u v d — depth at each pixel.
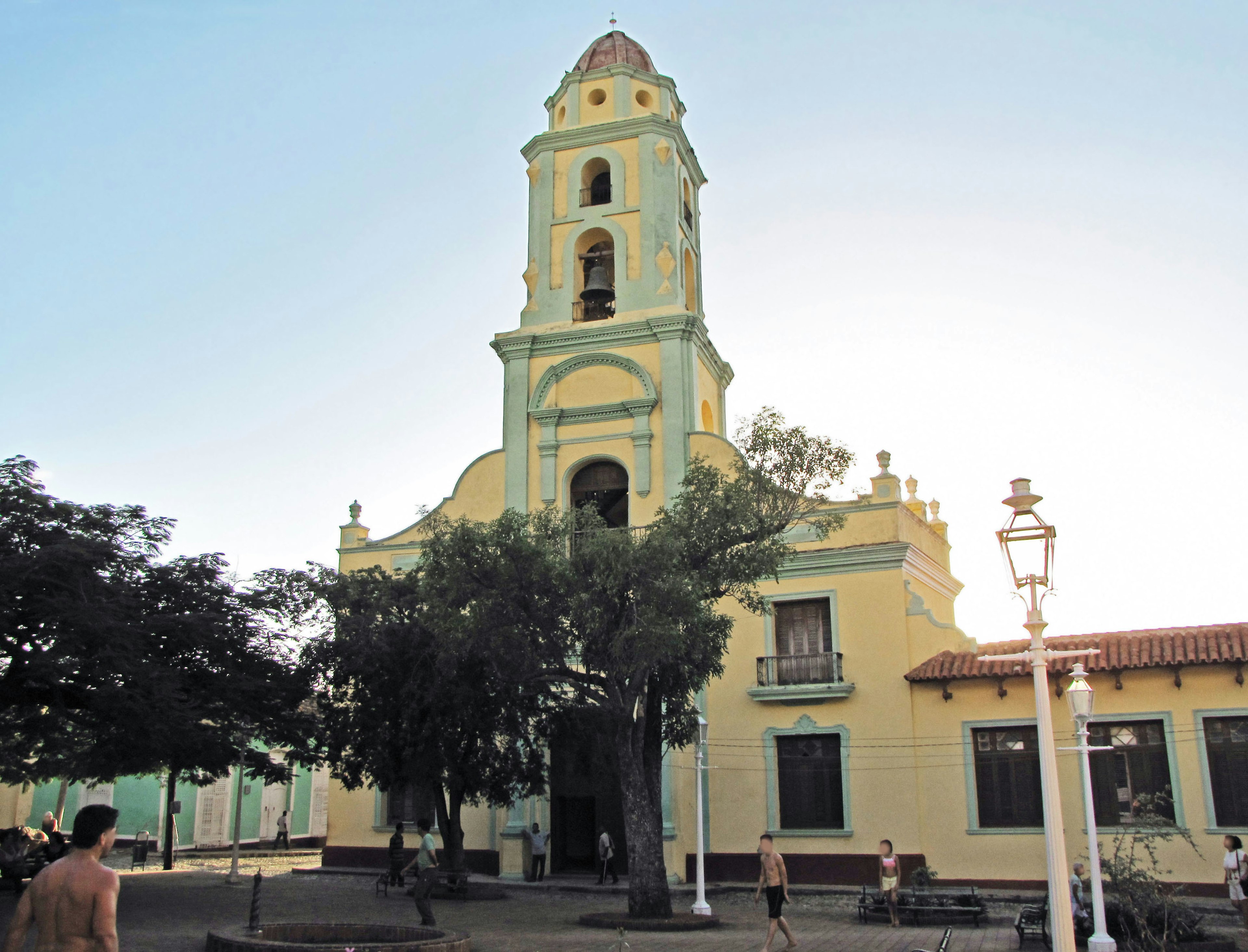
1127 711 22.80
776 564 19.36
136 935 16.53
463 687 21.05
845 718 25.20
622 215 30.88
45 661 16.98
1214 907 20.05
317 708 24.34
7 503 18.11
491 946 15.91
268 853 39.59
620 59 33.22
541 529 19.47
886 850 19.44
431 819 28.19
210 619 19.78
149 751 20.05
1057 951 10.91
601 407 28.98
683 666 19.12
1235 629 23.50
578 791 27.44
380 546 30.19
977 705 24.14
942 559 30.77
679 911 20.58
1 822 35.62
